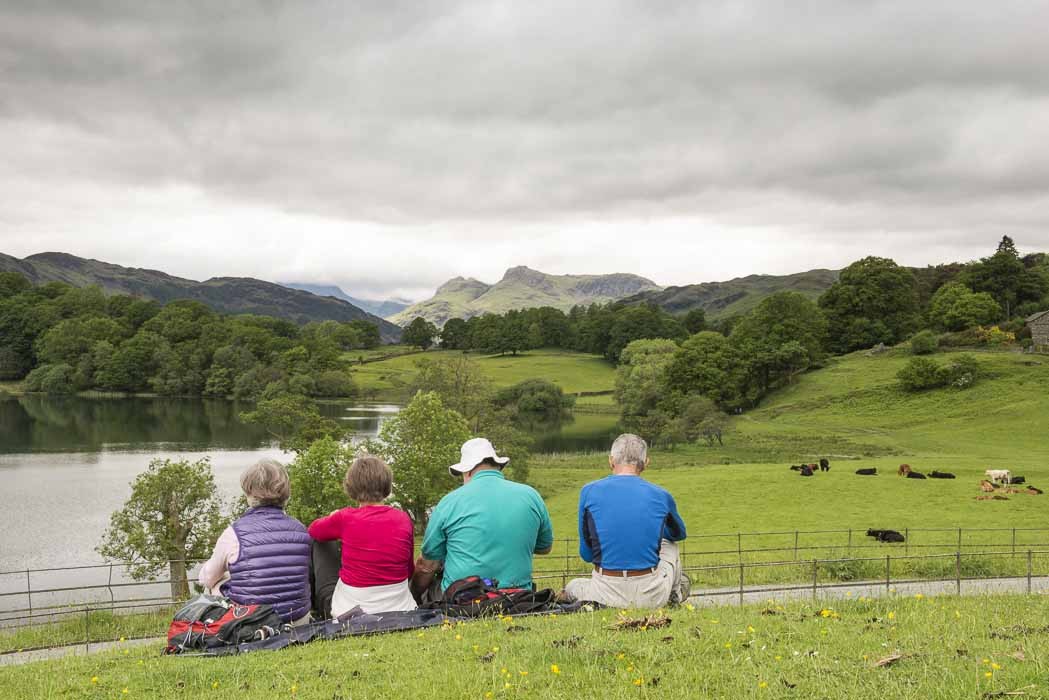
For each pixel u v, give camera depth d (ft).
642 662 22.70
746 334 514.68
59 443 328.70
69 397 557.33
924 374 388.57
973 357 417.90
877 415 370.53
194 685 22.45
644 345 483.92
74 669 27.58
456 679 21.47
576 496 195.21
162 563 126.62
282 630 27.73
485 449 32.91
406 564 30.04
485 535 30.78
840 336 541.34
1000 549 111.55
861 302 542.57
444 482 165.68
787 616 32.04
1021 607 36.37
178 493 129.18
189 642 27.12
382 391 619.26
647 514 30.89
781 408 411.95
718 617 30.78
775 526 141.49
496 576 31.07
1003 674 20.67
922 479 183.62
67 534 173.37
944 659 22.86
